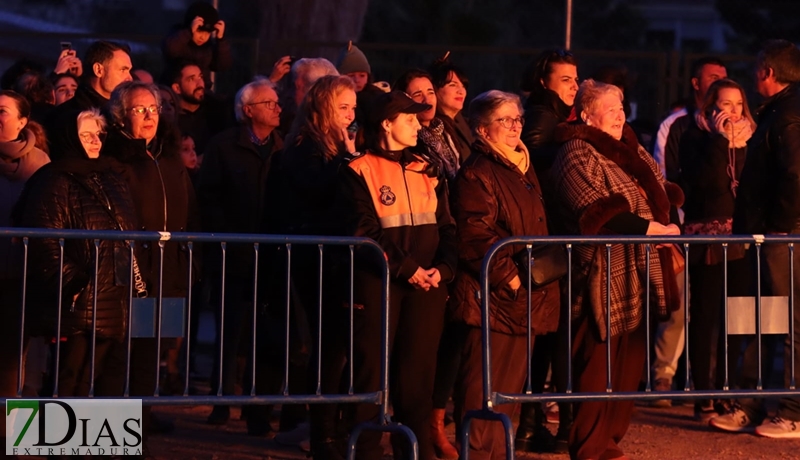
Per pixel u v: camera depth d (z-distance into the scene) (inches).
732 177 639.8
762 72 581.9
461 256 484.1
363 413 474.9
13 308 487.2
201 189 624.1
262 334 532.1
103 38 922.1
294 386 569.6
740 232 590.2
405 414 472.1
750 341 601.3
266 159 625.6
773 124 572.4
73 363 476.7
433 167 480.7
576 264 501.0
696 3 2682.1
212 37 788.6
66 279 456.4
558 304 494.9
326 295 486.3
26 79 659.4
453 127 576.1
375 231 464.1
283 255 494.9
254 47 908.6
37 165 515.8
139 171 516.7
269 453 561.0
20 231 437.1
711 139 642.8
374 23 1608.0
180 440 585.0
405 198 468.4
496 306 482.6
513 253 479.2
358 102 607.5
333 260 477.1
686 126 697.0
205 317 1082.7
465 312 486.9
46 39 959.6
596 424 519.2
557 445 580.1
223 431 610.9
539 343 577.0
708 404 655.8
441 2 1615.4
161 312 456.1
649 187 506.3
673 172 694.5
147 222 514.9
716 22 2645.2
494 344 487.2
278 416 654.5
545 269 470.0
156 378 457.4
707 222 629.0
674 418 662.5
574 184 498.9
